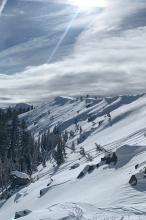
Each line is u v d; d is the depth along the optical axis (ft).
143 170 250.37
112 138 540.52
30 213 218.59
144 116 643.45
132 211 188.85
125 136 499.10
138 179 237.25
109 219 175.73
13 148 606.14
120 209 194.90
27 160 526.16
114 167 316.19
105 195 239.71
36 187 394.32
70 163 469.16
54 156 531.09
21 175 444.55
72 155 522.88
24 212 234.58
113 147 467.52
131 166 293.64
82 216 189.06
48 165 517.14
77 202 224.94
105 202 221.87
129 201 211.61
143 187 228.63
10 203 389.39
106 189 256.93
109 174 305.53
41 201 325.62
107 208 200.64
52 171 470.39
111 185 264.11
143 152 313.12
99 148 465.47
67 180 345.92
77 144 651.25
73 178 344.08
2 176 479.82
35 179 459.32
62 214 198.70
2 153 594.65
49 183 365.81
